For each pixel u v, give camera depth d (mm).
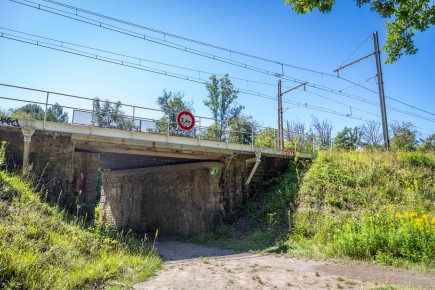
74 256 7547
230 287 6910
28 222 7969
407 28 6742
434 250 9250
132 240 11828
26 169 11633
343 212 13773
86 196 14039
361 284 7098
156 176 22297
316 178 16859
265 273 8414
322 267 9203
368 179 15984
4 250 6332
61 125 12914
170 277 7887
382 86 21797
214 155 18250
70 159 13609
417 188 14914
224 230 16812
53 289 5887
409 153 18781
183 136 16281
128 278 7441
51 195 12867
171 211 20609
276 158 21016
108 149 15688
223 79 39312
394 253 9812
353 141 47688
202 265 9672
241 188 19172
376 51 22266
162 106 39500
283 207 16094
